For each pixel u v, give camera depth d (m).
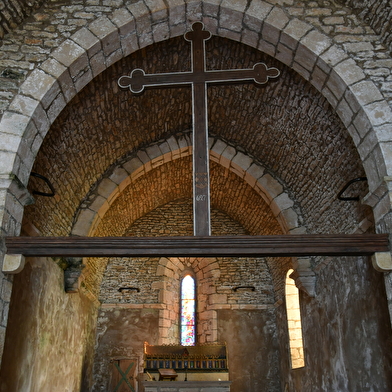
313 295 7.53
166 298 10.25
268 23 5.36
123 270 10.47
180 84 5.31
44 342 6.42
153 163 8.27
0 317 4.30
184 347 8.20
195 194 4.82
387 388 4.88
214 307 10.21
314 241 4.59
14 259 4.44
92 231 7.83
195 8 5.47
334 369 6.53
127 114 7.04
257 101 6.91
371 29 5.30
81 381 8.63
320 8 5.44
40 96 4.96
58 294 7.14
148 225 10.84
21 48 5.17
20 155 4.76
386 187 4.54
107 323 9.96
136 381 9.25
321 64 5.20
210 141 8.22
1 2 4.81
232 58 6.47
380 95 4.94
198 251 4.59
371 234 4.57
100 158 7.53
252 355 9.80
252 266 10.59
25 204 4.91
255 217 9.89
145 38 5.62
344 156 5.97
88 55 5.27
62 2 5.44
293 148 7.12
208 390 6.98
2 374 4.93
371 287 5.28
